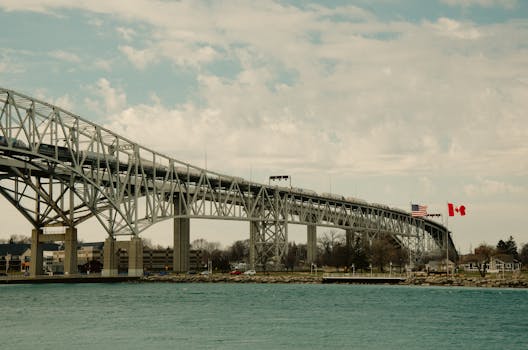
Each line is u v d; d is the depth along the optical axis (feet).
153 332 257.96
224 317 306.14
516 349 227.40
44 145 462.19
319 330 265.95
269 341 239.50
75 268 526.98
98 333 254.47
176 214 612.29
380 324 284.61
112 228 545.03
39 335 249.34
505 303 375.45
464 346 232.94
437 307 354.54
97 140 498.28
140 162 536.83
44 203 516.73
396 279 547.08
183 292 458.09
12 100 427.74
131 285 528.63
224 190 645.51
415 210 501.15
